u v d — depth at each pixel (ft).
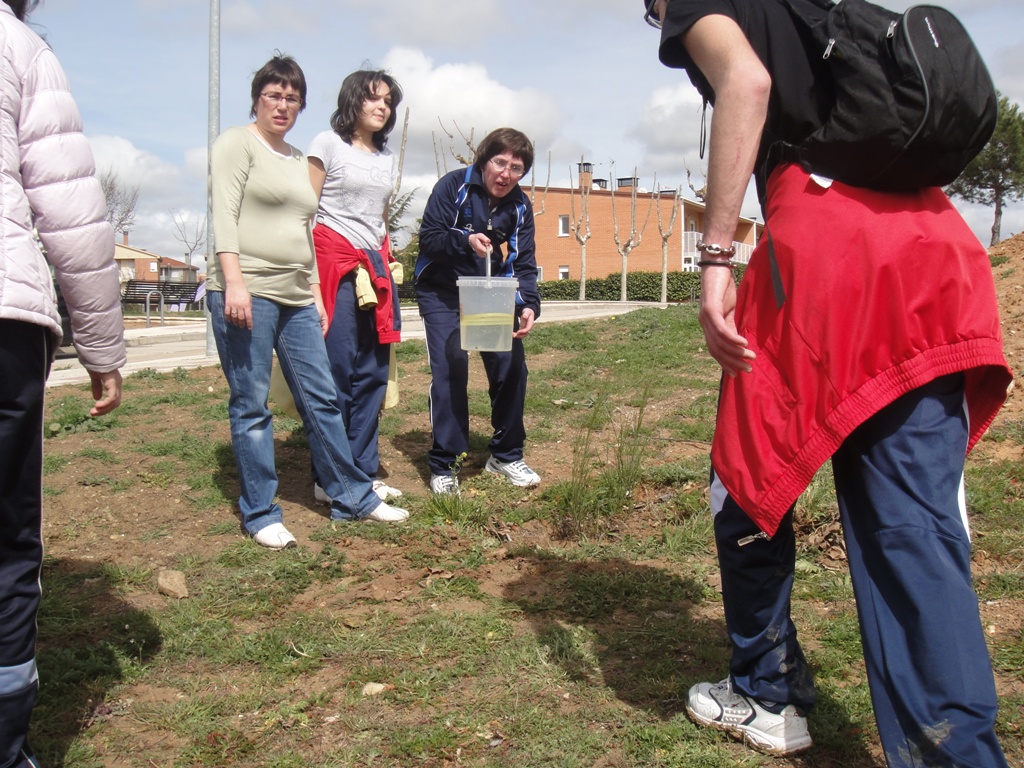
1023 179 96.48
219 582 12.12
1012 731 8.23
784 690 8.02
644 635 10.47
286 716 8.86
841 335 6.69
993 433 17.47
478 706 8.96
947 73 6.24
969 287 6.64
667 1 7.35
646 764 7.98
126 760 8.24
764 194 7.57
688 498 14.79
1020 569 11.82
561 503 14.62
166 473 17.16
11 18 7.23
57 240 7.37
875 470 6.66
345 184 15.35
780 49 6.96
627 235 195.93
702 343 29.48
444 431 16.16
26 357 6.93
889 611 6.57
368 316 15.70
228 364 13.64
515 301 16.24
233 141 13.15
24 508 7.11
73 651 10.08
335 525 14.38
